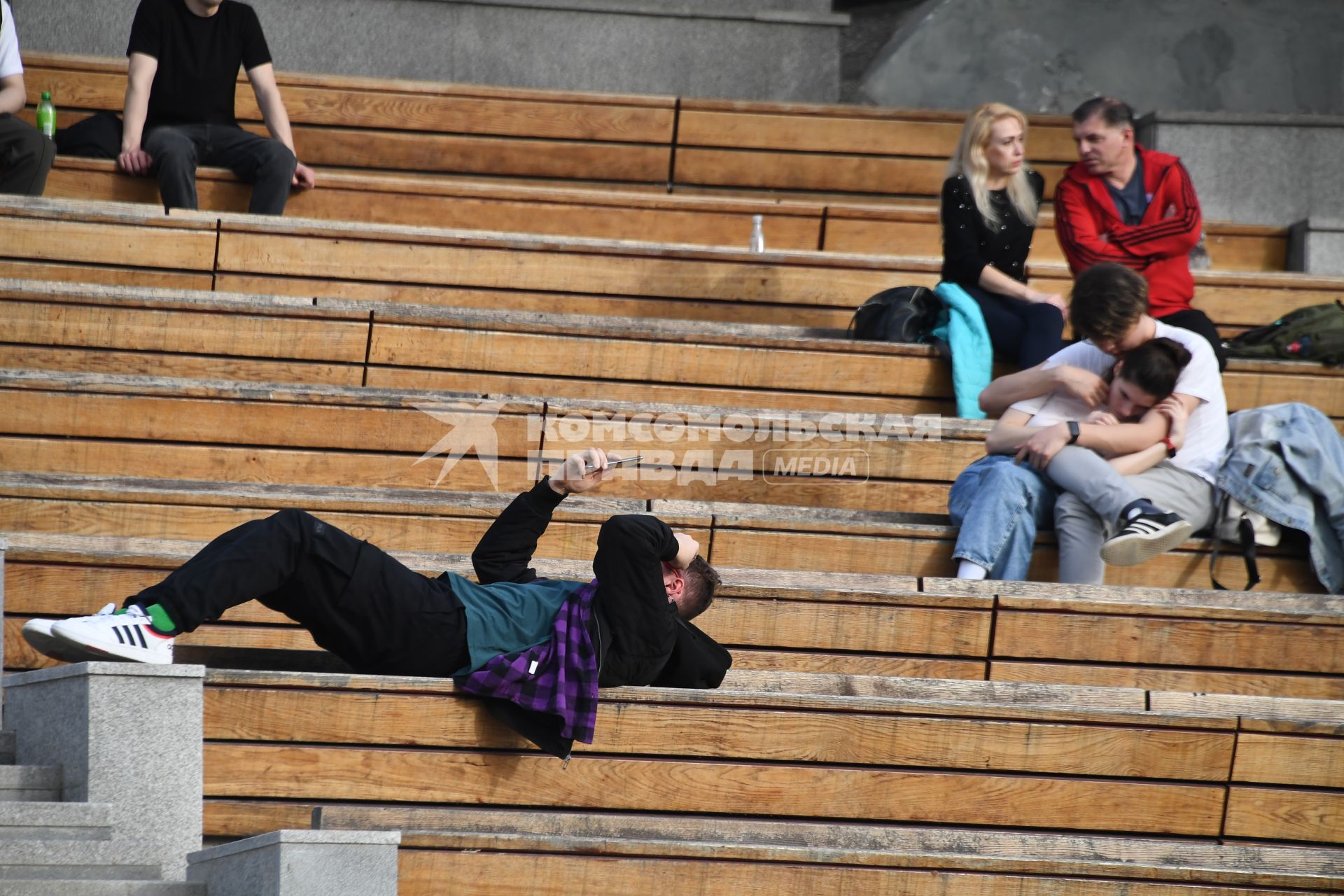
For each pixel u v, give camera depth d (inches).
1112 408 706.8
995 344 832.9
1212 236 1074.7
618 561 522.6
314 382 780.6
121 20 1171.9
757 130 1119.6
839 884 503.5
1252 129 1135.0
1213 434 705.6
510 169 1101.1
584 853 492.7
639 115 1109.7
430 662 518.6
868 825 532.7
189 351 771.4
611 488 749.3
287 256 858.1
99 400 712.4
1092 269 717.9
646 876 494.9
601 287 895.1
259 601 543.8
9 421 705.0
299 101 1077.1
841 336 872.9
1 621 558.9
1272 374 829.2
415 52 1202.0
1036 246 1081.4
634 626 521.0
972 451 767.7
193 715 482.0
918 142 1126.4
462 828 503.8
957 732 540.1
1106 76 1282.0
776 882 500.1
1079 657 637.9
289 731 504.4
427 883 483.8
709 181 1118.4
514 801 513.0
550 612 532.1
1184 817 546.0
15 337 757.9
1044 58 1284.4
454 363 793.6
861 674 632.4
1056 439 687.1
